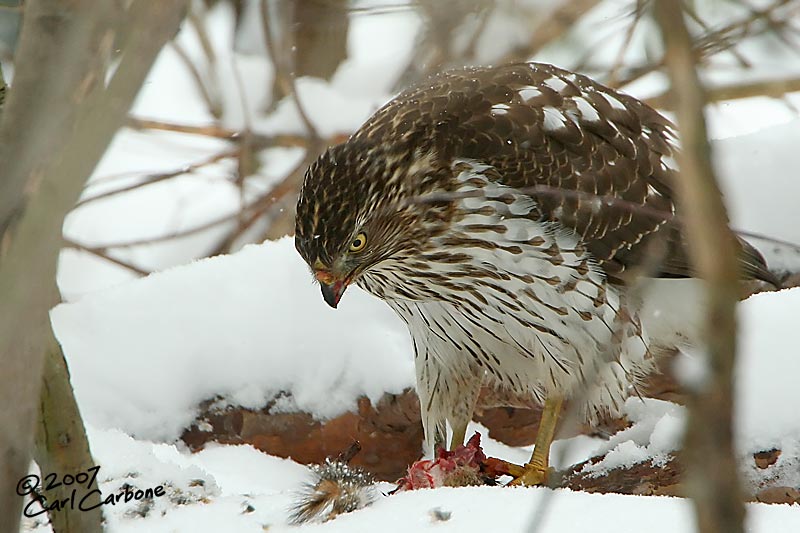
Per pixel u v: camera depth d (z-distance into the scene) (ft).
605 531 20.85
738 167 40.57
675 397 36.96
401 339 37.01
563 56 45.62
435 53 41.22
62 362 18.92
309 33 51.31
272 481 33.40
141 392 35.86
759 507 21.61
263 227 52.49
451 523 22.11
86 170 12.14
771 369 31.12
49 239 12.53
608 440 35.06
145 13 11.53
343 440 35.76
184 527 24.61
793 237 39.37
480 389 36.58
